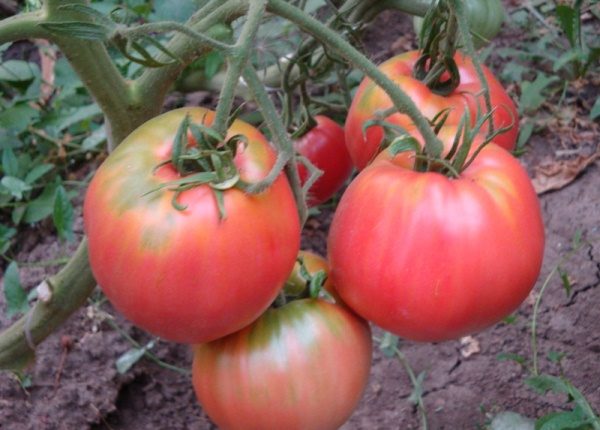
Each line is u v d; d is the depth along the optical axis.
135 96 0.47
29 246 0.73
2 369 0.56
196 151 0.37
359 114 0.51
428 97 0.50
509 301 0.41
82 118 0.75
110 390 0.61
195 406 0.63
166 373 0.64
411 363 0.65
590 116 0.81
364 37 0.92
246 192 0.37
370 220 0.40
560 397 0.61
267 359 0.41
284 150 0.37
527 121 0.82
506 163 0.42
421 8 0.59
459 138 0.41
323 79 0.71
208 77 0.75
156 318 0.38
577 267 0.69
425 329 0.41
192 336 0.39
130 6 0.80
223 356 0.42
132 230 0.37
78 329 0.64
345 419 0.44
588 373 0.62
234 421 0.43
